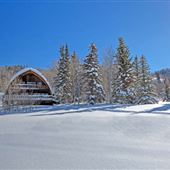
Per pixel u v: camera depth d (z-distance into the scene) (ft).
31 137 43.52
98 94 142.51
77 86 174.50
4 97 118.21
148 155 32.42
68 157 31.24
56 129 51.01
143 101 153.07
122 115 67.87
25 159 30.32
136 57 168.86
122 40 149.59
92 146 37.14
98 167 27.48
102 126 53.42
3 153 33.09
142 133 46.65
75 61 180.55
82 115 70.08
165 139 42.22
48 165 28.07
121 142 39.91
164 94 241.55
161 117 62.39
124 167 27.53
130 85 142.92
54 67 216.74
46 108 99.04
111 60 165.27
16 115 77.82
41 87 141.38
